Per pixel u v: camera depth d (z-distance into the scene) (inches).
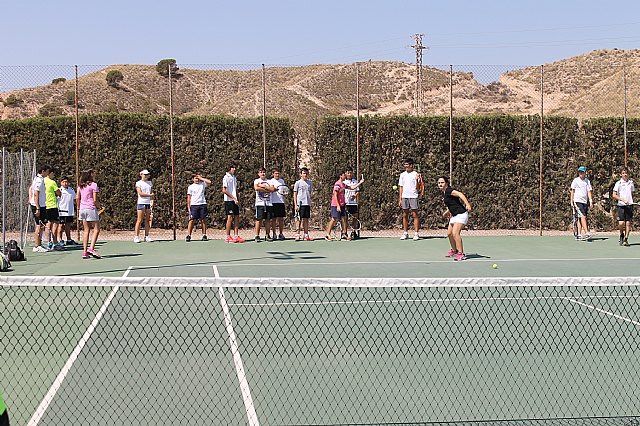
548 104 1964.8
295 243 698.8
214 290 410.9
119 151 801.6
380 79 2183.8
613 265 540.4
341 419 205.5
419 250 641.6
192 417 205.9
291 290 416.8
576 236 734.5
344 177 725.3
